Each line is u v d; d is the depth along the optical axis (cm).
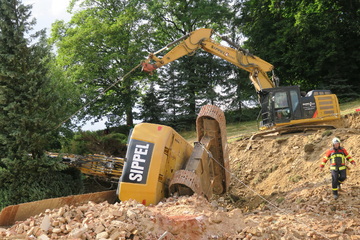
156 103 3825
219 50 1731
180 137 1001
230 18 3919
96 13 3809
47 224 594
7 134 1428
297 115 1761
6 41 1459
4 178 1346
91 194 971
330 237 650
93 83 3775
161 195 900
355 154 1224
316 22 3166
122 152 1781
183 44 1614
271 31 3619
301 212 867
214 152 1095
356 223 714
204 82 3781
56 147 1933
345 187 997
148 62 1522
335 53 3125
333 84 3369
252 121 3650
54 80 1772
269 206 1036
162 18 4012
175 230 617
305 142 1484
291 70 3472
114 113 3750
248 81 3756
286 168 1373
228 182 1117
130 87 3816
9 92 1428
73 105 2123
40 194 1336
